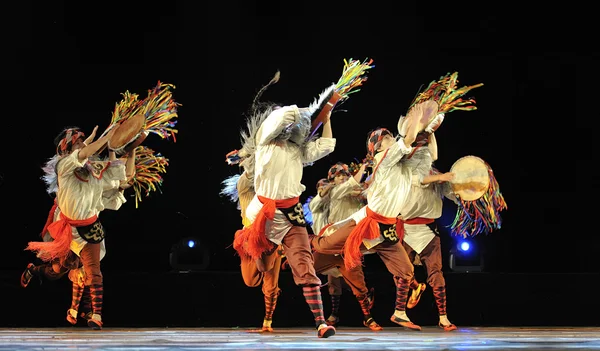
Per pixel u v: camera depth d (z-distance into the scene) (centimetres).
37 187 838
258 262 516
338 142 886
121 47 859
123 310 650
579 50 890
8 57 840
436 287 612
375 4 888
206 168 868
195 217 863
